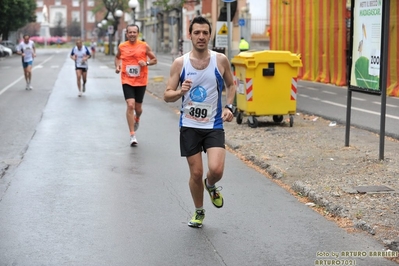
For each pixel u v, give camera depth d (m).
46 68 87.25
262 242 12.95
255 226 14.07
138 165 20.83
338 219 14.51
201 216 14.03
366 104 37.25
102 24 191.25
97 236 13.36
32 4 166.25
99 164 20.98
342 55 51.78
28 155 22.50
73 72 76.69
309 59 58.78
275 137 25.31
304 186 16.86
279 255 12.17
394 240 12.52
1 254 12.20
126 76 24.75
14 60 118.50
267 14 96.38
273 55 27.88
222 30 38.47
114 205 15.87
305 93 45.44
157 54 148.00
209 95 13.38
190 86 12.87
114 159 21.83
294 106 28.36
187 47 127.75
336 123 29.69
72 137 26.50
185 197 16.67
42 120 31.75
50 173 19.59
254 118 28.17
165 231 13.74
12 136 26.73
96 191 17.31
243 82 28.33
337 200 15.47
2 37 163.25
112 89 51.56
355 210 14.61
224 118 13.33
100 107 37.66
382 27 19.38
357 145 23.23
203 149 13.90
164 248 12.61
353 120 29.84
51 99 42.59
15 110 36.06
